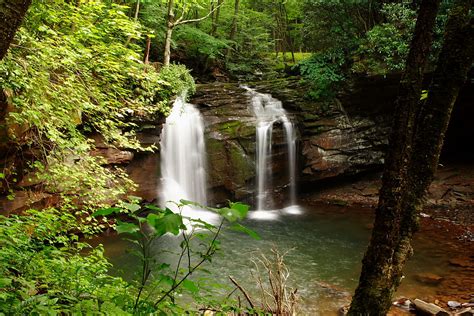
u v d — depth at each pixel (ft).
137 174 34.60
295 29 70.28
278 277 12.17
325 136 45.96
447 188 42.16
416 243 29.84
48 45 17.28
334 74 45.32
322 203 44.83
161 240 28.55
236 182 41.52
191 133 40.37
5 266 8.42
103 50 20.99
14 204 20.48
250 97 46.26
